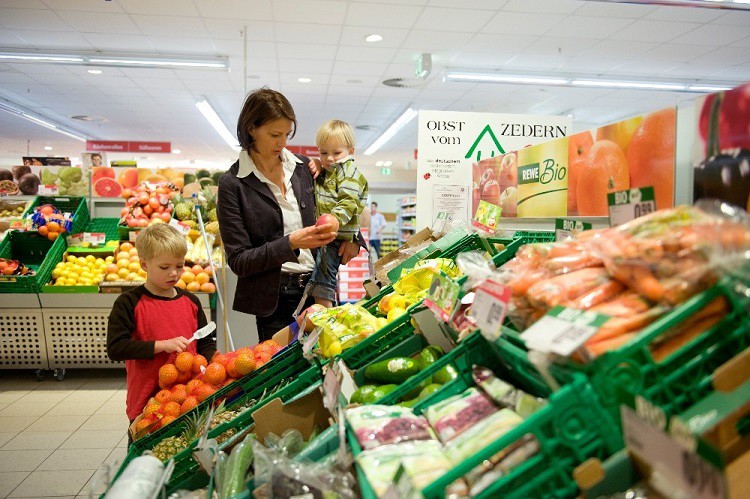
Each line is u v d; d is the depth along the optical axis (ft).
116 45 23.12
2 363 15.71
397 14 19.54
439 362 3.84
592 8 18.81
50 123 40.16
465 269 4.00
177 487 4.93
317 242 6.72
